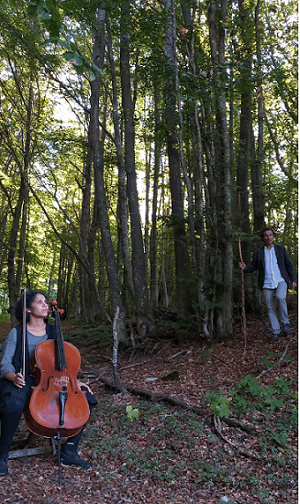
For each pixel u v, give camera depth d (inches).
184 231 367.2
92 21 346.9
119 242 521.3
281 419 163.8
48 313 145.7
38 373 130.7
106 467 136.0
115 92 429.7
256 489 124.3
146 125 400.5
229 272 292.7
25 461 137.4
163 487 124.9
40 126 509.4
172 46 317.1
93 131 354.6
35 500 113.8
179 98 292.8
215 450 146.4
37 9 123.4
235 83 293.7
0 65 495.8
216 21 313.9
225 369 235.5
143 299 350.3
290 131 422.3
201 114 329.1
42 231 794.2
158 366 276.8
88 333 399.2
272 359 229.5
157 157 536.1
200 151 305.4
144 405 191.8
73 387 134.8
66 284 894.4
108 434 163.5
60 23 124.3
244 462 139.0
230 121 418.6
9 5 366.6
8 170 636.1
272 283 257.8
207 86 286.8
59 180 627.2
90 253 570.3
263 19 427.8
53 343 134.8
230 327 295.0
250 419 167.0
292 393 182.2
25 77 479.8
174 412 181.8
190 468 135.6
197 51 342.6
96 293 503.2
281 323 282.7
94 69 130.2
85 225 573.6
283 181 512.7
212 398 167.2
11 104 544.1
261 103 387.2
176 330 330.3
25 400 129.8
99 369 286.0
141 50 398.6
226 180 297.6
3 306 1108.5
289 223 533.0
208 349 279.1
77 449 146.1
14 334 136.9
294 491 123.3
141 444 153.6
